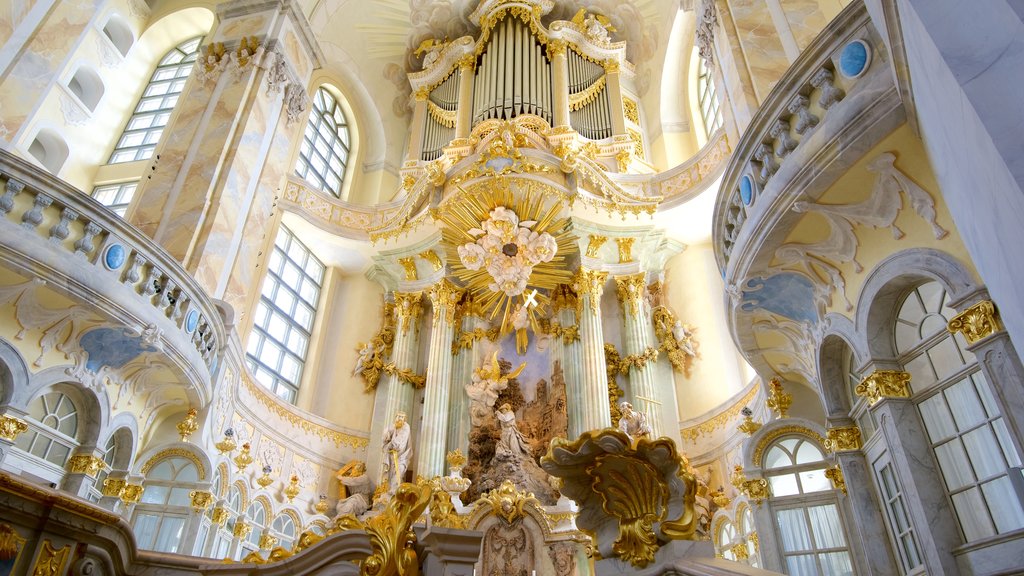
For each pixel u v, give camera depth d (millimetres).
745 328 8297
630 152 15633
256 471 11641
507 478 12898
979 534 5633
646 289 15094
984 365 5223
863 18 5750
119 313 7617
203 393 9422
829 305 7262
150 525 9008
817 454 8414
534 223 14219
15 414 7152
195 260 10938
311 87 16312
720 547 11336
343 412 14570
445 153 15266
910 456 6145
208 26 15812
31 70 10484
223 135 12352
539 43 17484
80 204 7406
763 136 6793
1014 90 2344
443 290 15000
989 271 3236
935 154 4402
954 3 2676
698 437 12953
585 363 13719
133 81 15477
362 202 17203
